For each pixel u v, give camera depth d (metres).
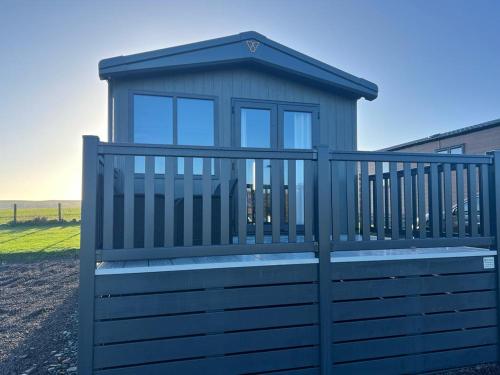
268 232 4.87
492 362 3.32
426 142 13.23
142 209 3.47
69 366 3.40
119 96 4.68
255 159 2.92
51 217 18.41
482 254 3.38
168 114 4.84
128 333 2.61
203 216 2.80
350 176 3.15
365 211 3.14
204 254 2.77
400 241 3.17
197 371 2.70
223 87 5.06
